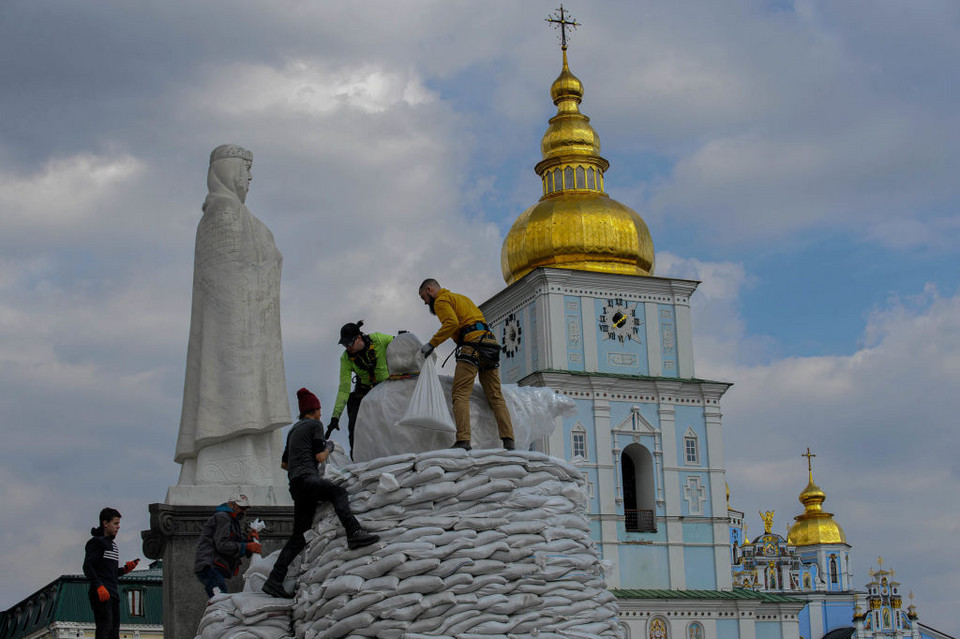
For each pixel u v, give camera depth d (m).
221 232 18.38
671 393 70.25
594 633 13.52
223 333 18.17
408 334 14.70
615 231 72.81
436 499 13.22
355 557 13.18
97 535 15.96
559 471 13.76
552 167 76.56
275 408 18.22
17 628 40.75
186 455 18.20
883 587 93.50
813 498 100.88
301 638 13.43
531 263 73.62
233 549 15.06
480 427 14.55
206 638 13.76
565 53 79.06
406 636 12.73
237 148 18.80
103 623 15.71
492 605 12.94
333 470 13.98
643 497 69.31
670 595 66.56
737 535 94.81
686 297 72.12
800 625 92.38
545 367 69.44
